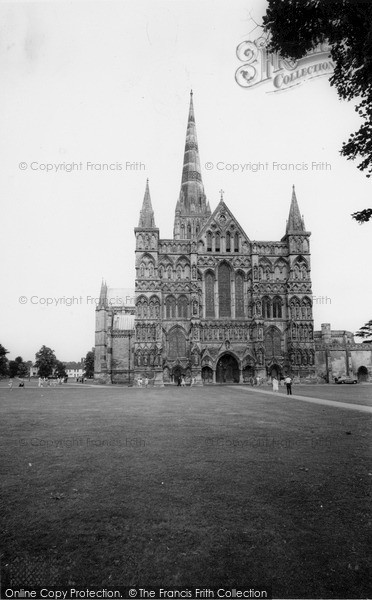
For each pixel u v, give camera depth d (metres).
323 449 15.63
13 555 7.79
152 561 7.52
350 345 88.81
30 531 8.75
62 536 8.51
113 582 6.91
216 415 26.11
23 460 14.31
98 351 115.44
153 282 83.56
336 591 6.61
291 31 12.91
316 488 11.19
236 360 84.06
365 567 7.28
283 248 88.38
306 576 7.02
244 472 12.62
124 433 19.34
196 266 84.81
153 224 86.81
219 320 84.44
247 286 86.88
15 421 23.88
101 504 10.16
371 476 12.21
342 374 87.50
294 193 90.75
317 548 7.96
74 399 42.56
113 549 7.96
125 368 103.31
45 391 61.31
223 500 10.34
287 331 85.31
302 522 9.08
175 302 85.00
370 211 14.73
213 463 13.68
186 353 83.44
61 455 14.98
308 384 79.44
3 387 78.38
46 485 11.60
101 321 116.94
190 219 122.88
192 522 9.09
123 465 13.52
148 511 9.71
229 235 88.25
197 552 7.82
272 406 32.03
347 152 14.24
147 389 65.69
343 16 11.97
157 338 81.69
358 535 8.48
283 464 13.51
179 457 14.52
